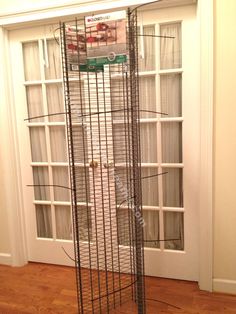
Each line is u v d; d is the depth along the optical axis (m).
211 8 1.80
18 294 2.16
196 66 2.01
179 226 2.28
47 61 2.31
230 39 1.83
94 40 1.56
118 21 1.51
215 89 1.90
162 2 1.94
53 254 2.57
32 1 2.12
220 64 1.86
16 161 2.46
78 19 2.01
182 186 2.21
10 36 2.33
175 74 2.11
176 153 2.20
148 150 2.23
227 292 2.09
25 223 2.59
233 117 1.90
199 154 2.03
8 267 2.55
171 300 2.04
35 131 2.47
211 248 2.06
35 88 2.40
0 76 2.30
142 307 1.77
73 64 1.60
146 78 2.15
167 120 2.14
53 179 2.49
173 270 2.29
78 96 2.21
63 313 1.94
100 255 2.36
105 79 2.12
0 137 2.39
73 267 2.52
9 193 2.46
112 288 2.16
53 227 2.53
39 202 2.53
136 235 1.80
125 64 1.72
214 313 1.90
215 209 2.03
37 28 2.27
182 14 1.99
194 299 2.04
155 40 2.07
